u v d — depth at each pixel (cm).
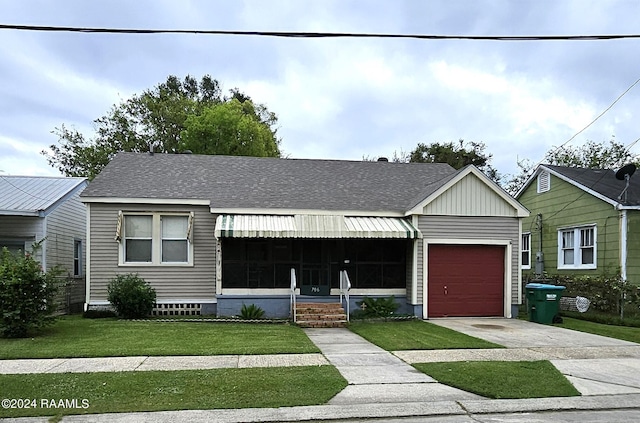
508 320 1695
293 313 1623
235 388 798
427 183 2094
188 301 1761
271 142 4219
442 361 1015
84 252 2152
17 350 1082
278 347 1139
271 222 1689
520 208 1780
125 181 1828
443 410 711
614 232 1830
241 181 1950
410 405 729
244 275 1741
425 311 1716
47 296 1298
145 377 859
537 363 994
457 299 1759
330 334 1398
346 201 1853
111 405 714
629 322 1579
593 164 4000
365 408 712
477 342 1234
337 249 1794
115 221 1739
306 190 1927
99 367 941
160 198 1744
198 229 1786
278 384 821
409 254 1777
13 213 1691
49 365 957
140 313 1648
